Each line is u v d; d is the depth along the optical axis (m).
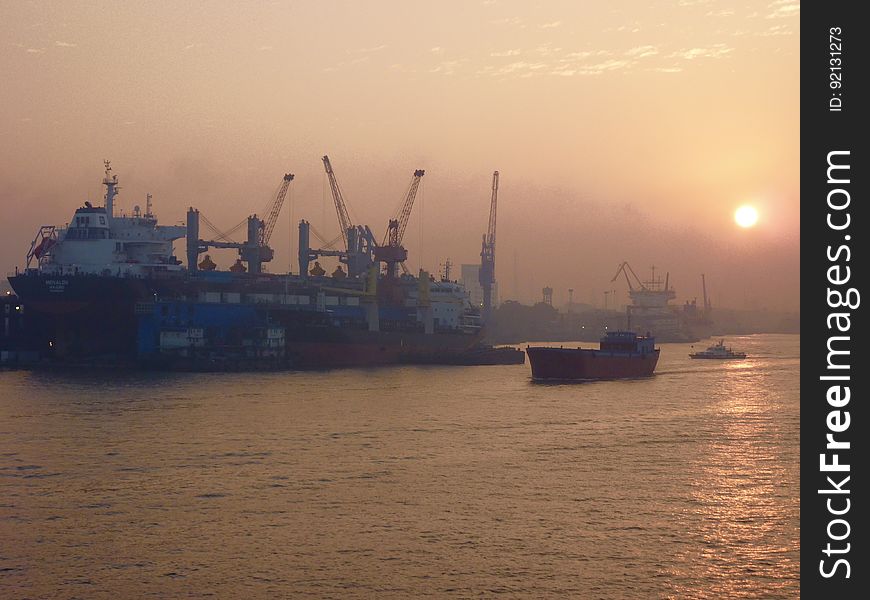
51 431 130.62
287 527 84.50
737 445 124.00
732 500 93.62
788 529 84.31
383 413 153.38
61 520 86.31
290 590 70.25
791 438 129.62
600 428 138.75
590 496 95.31
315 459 112.81
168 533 82.62
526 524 85.44
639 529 84.12
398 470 107.00
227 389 188.00
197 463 109.81
